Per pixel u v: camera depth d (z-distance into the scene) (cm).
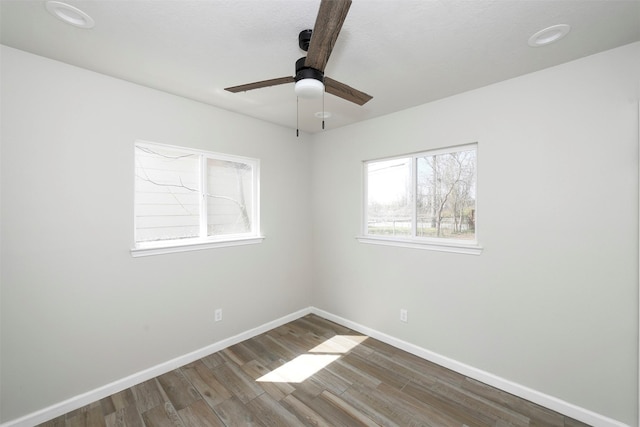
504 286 218
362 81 216
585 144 184
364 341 297
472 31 156
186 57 185
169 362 243
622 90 172
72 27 154
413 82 218
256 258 311
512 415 192
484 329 228
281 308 337
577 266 188
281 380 230
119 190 217
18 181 178
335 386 223
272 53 181
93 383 206
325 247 355
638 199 168
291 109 279
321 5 104
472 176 243
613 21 147
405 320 277
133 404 202
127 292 222
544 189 199
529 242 206
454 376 236
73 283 198
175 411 196
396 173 294
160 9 139
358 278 319
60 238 193
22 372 181
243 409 198
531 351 206
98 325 209
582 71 184
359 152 316
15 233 178
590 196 183
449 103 245
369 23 148
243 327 299
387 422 186
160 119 237
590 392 184
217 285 277
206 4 136
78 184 200
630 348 172
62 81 192
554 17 144
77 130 199
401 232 290
